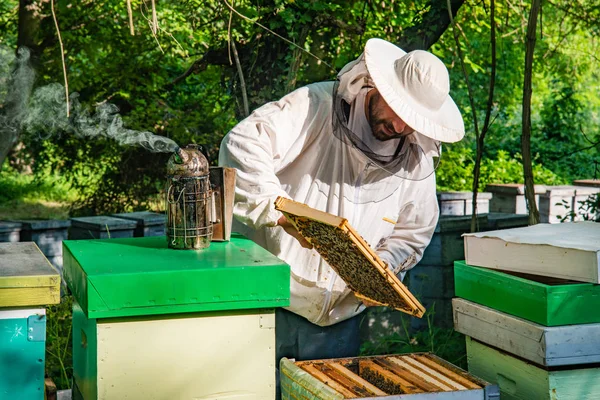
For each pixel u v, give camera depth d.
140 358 2.08
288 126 2.94
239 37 6.07
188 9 7.29
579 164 15.16
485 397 2.20
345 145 2.95
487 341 2.55
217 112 8.30
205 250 2.41
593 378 2.34
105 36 8.70
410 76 2.72
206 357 2.13
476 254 2.63
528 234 2.58
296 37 5.48
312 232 2.42
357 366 2.60
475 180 4.52
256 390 2.18
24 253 2.36
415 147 2.98
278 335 3.09
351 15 5.90
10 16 9.14
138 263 2.18
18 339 2.04
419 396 2.14
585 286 2.30
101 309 2.01
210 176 2.54
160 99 9.18
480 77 12.96
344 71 2.82
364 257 2.22
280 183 3.05
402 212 3.20
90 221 6.50
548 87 17.22
